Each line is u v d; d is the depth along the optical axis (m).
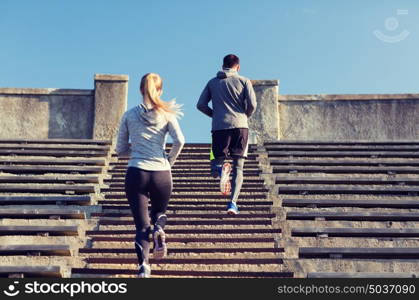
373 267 6.03
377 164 9.66
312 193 8.21
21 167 9.12
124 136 5.36
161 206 5.30
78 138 12.08
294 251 6.42
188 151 10.48
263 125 11.95
